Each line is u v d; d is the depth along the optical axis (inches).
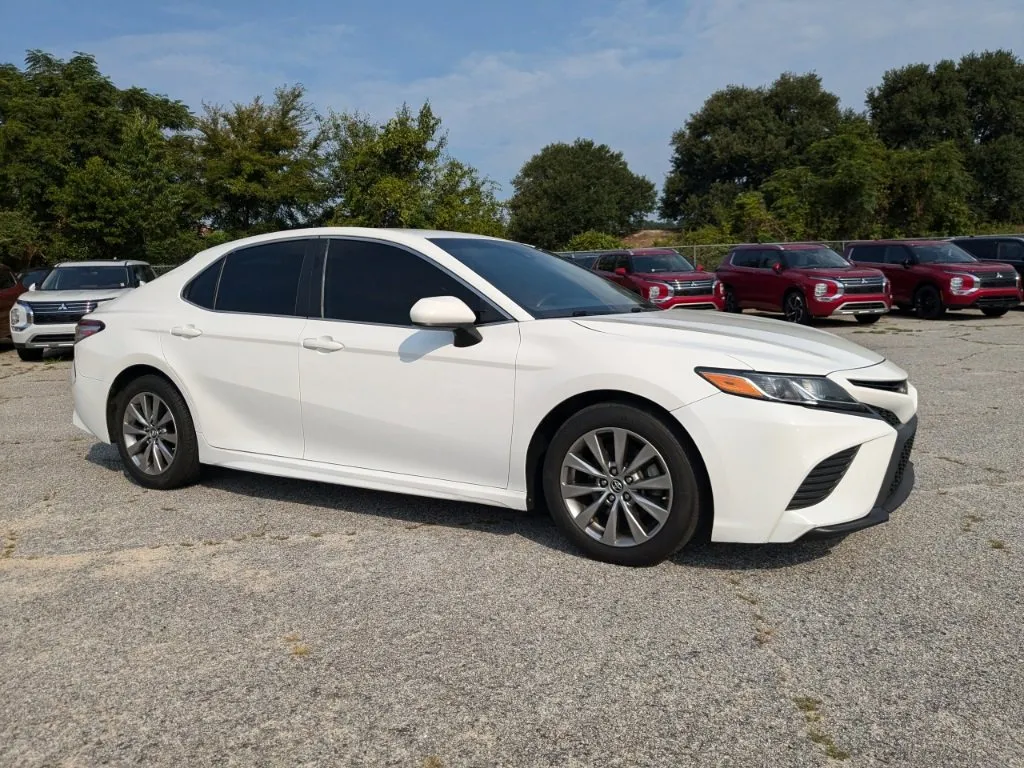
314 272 180.9
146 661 114.4
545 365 148.1
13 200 1166.3
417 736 95.9
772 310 655.8
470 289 161.8
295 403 176.6
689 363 138.1
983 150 2174.0
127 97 1438.2
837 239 1339.8
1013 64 2289.6
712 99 2837.1
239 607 131.5
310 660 114.0
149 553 156.7
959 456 221.0
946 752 91.6
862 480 136.3
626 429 141.4
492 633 121.1
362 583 140.1
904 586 136.2
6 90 1277.1
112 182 962.1
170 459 196.2
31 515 182.1
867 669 109.7
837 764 89.7
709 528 141.8
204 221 1477.6
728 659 112.7
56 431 277.6
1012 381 343.6
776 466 132.3
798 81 2775.6
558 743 94.2
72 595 137.4
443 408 158.4
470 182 1182.9
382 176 1138.0
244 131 1454.2
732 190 2694.4
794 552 151.7
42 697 105.6
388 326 166.9
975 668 109.6
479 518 173.0
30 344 487.5
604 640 118.5
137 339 199.2
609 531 145.3
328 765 90.9
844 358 145.2
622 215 3004.4
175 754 93.2
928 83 2322.8
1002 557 148.4
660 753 92.1
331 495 192.5
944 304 648.4
